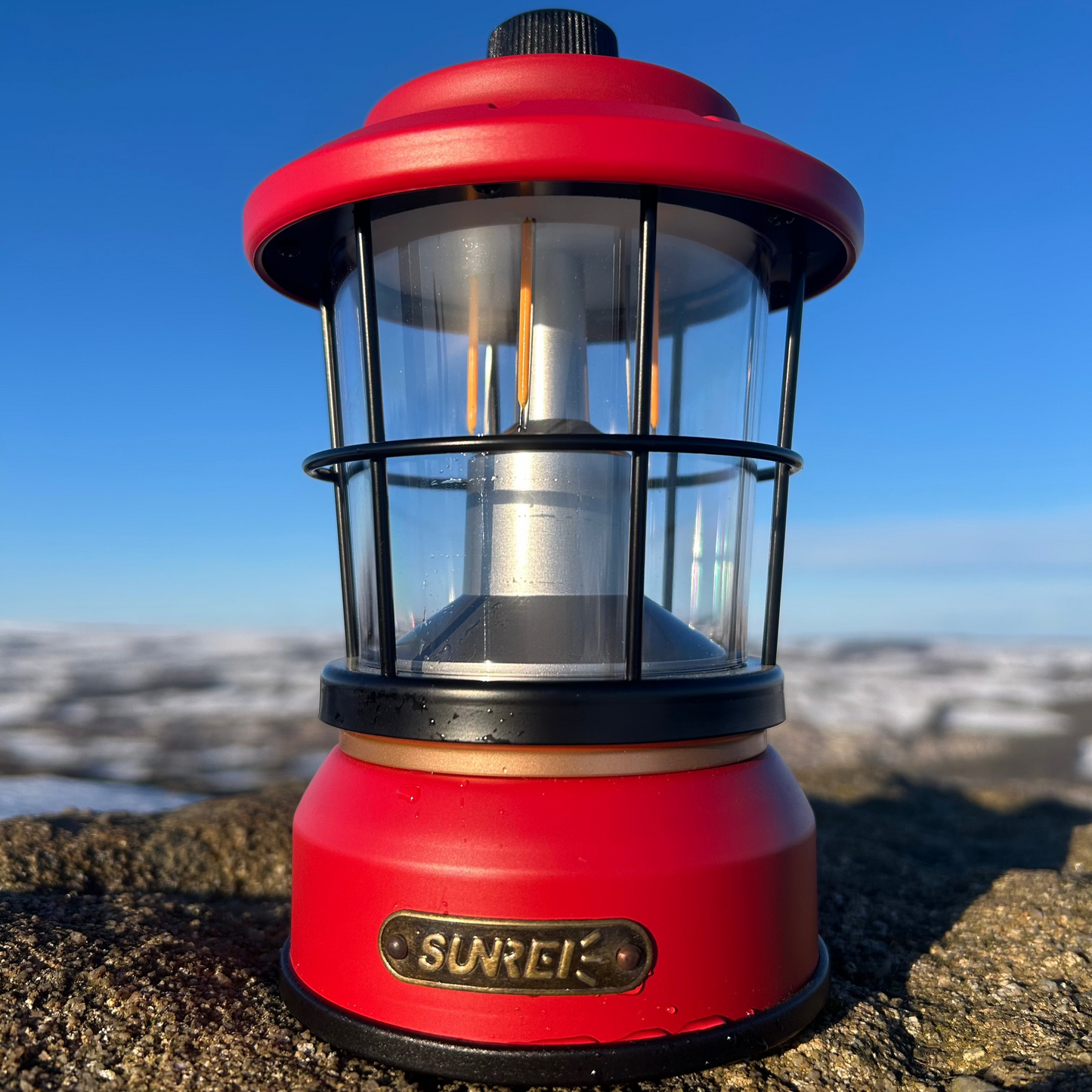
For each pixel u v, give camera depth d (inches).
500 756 7.8
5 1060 7.7
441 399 8.9
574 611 8.4
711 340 9.4
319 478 9.8
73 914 10.5
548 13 8.8
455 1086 7.7
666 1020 7.5
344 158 7.6
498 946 7.5
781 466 9.0
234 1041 8.1
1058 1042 8.6
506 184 7.5
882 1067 8.2
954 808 19.1
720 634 9.6
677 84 8.3
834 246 8.9
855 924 11.5
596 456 8.6
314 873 8.4
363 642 9.6
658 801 7.8
